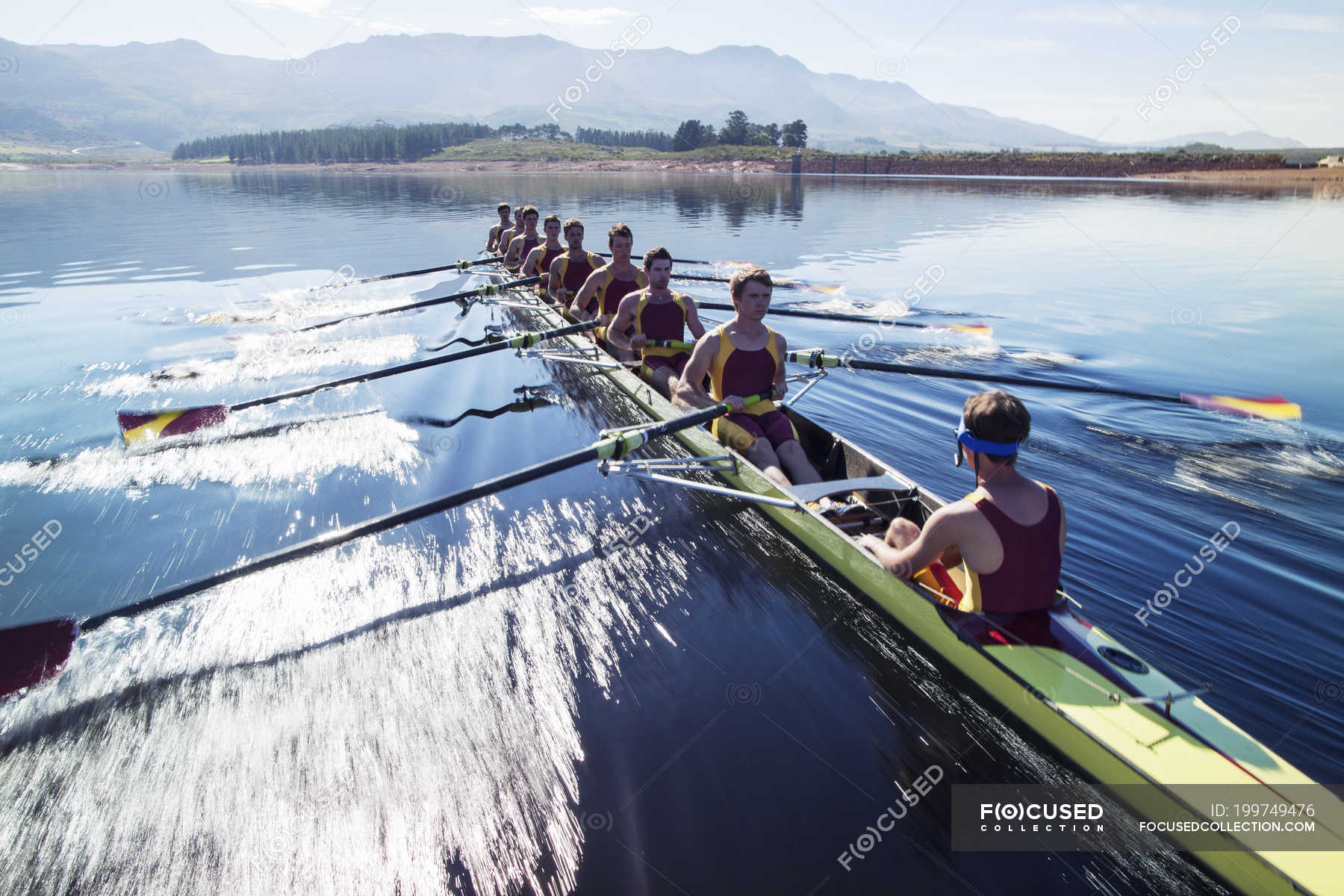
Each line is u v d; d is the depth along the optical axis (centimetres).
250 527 565
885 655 401
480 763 338
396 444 714
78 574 509
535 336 846
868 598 443
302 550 455
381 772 336
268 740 358
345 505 595
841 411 843
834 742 342
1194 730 305
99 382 925
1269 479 639
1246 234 2158
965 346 1071
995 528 325
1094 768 310
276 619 453
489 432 738
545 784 324
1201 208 2898
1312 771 339
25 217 2992
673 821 302
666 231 2378
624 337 803
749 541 525
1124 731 307
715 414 577
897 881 273
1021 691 339
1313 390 858
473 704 376
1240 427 753
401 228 2556
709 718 360
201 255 1973
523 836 299
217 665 414
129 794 331
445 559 512
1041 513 327
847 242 2105
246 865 293
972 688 370
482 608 456
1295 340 1066
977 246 2002
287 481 641
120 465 681
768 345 611
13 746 362
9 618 461
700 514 567
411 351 1043
